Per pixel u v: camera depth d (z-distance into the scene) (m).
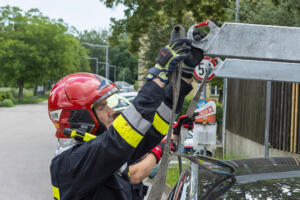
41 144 12.06
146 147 1.48
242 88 10.54
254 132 9.07
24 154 10.20
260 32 1.26
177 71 1.24
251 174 1.69
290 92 6.75
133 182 1.55
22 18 40.28
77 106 1.43
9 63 39.06
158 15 10.70
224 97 8.55
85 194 1.31
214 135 6.10
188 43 1.23
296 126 6.46
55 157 1.37
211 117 6.09
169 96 1.42
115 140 1.20
